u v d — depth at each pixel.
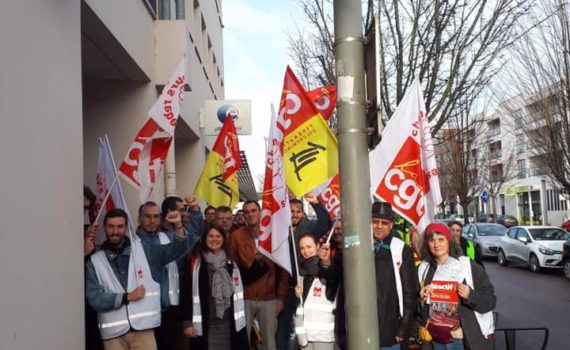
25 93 3.55
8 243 3.23
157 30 9.15
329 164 4.69
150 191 5.53
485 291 4.45
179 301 5.59
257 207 6.36
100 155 5.34
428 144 5.28
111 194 5.20
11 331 3.23
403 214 5.21
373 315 3.43
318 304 5.15
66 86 4.31
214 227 5.69
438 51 9.47
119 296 4.46
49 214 3.85
